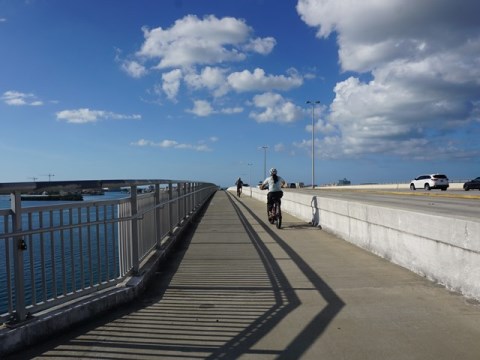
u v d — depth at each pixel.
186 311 5.89
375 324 5.23
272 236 12.80
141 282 6.75
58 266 8.12
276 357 4.39
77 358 4.43
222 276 7.90
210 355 4.47
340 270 8.09
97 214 6.02
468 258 6.14
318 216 14.85
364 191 52.88
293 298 6.40
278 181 15.33
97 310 5.62
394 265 8.36
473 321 5.22
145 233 8.59
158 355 4.48
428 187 52.34
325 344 4.68
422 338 4.77
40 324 4.82
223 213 21.61
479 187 48.34
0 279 6.18
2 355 4.45
